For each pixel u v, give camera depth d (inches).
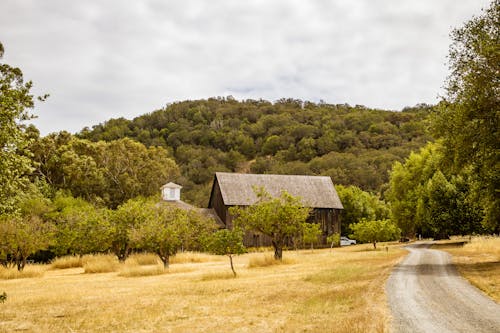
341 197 3361.2
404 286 709.9
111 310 633.6
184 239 1374.3
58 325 542.3
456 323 453.1
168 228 1312.7
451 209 2078.0
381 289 685.9
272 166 6131.9
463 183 2080.5
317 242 2667.3
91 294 827.4
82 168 3075.8
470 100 1017.5
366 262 1272.1
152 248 1352.1
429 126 1147.3
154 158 3513.8
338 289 722.8
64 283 1069.8
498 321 460.8
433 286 705.0
